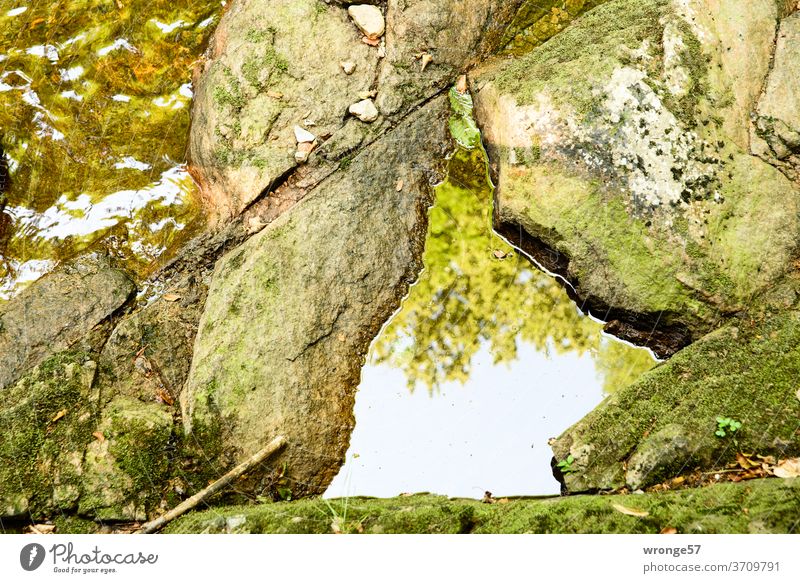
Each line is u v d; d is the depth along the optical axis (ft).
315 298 11.27
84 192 12.55
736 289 10.92
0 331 10.96
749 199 11.25
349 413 11.03
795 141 11.37
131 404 10.59
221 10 13.55
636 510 8.71
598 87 11.63
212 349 10.83
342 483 10.61
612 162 11.39
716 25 11.90
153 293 11.77
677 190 11.22
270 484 10.34
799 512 8.20
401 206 12.21
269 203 12.05
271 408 10.57
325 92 12.43
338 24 12.79
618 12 12.53
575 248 11.39
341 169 12.15
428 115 12.76
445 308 11.83
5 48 13.11
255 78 12.33
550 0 13.48
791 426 9.53
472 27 13.21
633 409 10.19
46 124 12.82
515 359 11.50
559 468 10.10
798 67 11.64
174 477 10.14
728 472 9.41
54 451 9.95
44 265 12.12
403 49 12.81
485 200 12.51
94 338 11.11
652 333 11.39
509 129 11.84
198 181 12.65
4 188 12.53
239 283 11.24
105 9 13.37
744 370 10.21
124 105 13.07
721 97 11.63
